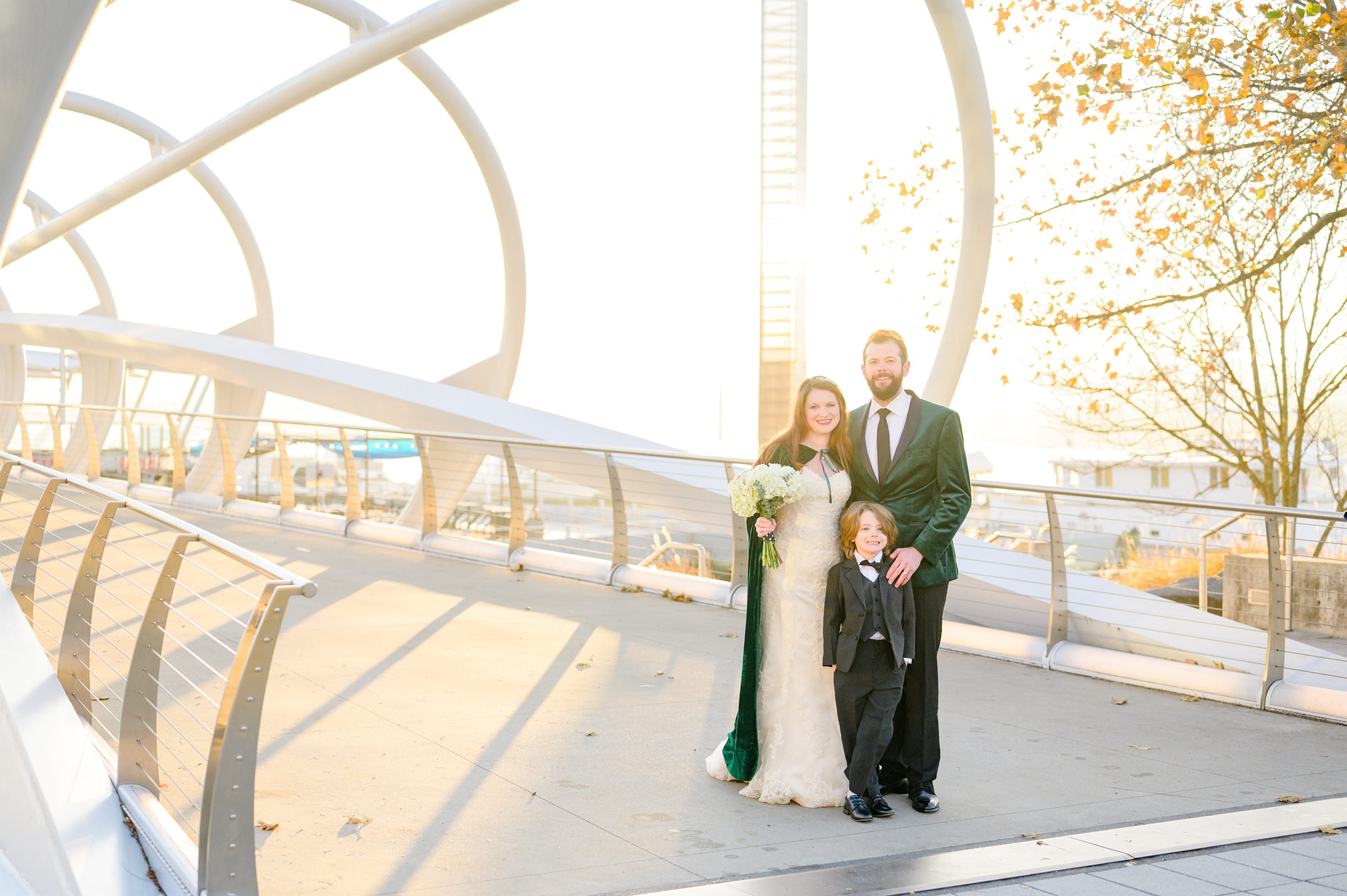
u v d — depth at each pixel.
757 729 4.76
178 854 3.58
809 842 4.17
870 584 4.43
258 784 4.83
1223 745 5.77
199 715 5.89
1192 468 16.33
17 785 4.34
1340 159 11.70
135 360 27.52
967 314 15.42
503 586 10.83
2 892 3.99
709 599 10.09
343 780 4.89
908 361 4.85
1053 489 7.72
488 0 15.02
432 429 20.00
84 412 20.97
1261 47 12.20
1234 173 13.15
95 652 7.39
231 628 8.33
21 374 40.91
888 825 4.40
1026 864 3.81
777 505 4.57
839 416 4.74
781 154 13.67
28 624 5.61
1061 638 7.95
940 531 4.52
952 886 3.61
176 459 18.20
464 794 4.73
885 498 4.71
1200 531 10.94
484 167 23.38
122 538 13.04
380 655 7.60
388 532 13.84
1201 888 3.58
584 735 5.72
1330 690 6.43
